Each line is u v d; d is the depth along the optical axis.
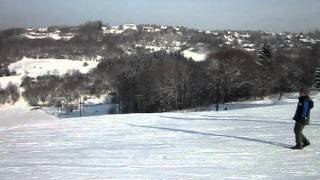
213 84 88.12
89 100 109.88
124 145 17.81
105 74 121.94
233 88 89.00
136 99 91.75
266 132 19.70
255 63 102.69
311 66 106.12
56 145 18.67
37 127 25.48
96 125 25.00
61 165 14.23
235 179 11.59
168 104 86.44
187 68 95.38
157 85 87.75
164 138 19.22
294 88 95.94
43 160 15.34
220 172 12.41
